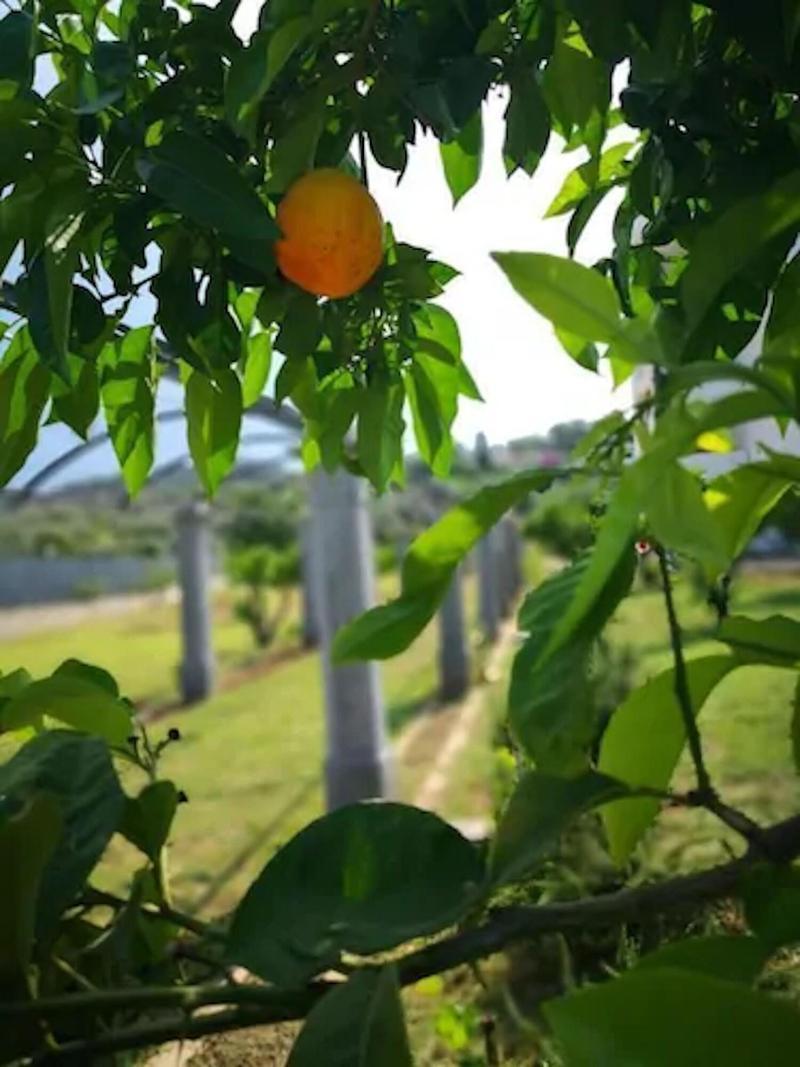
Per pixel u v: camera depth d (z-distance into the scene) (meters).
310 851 0.71
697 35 1.09
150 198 0.97
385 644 0.78
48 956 0.69
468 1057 1.88
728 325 0.94
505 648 14.91
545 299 0.64
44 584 32.91
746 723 6.13
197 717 11.61
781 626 0.78
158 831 0.80
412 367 1.36
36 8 1.04
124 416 1.26
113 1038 0.64
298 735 9.88
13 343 1.16
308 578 19.27
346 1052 0.60
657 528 0.61
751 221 0.70
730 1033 0.55
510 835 0.66
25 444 1.18
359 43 0.96
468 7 0.98
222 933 0.76
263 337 1.41
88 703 0.88
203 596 13.31
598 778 0.68
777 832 0.66
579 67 1.10
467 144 1.19
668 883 0.66
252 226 0.86
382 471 1.27
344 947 0.65
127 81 0.95
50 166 0.97
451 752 8.16
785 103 1.13
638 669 4.82
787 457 0.78
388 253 1.23
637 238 1.41
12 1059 0.63
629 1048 0.55
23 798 0.74
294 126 0.97
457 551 0.74
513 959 2.26
